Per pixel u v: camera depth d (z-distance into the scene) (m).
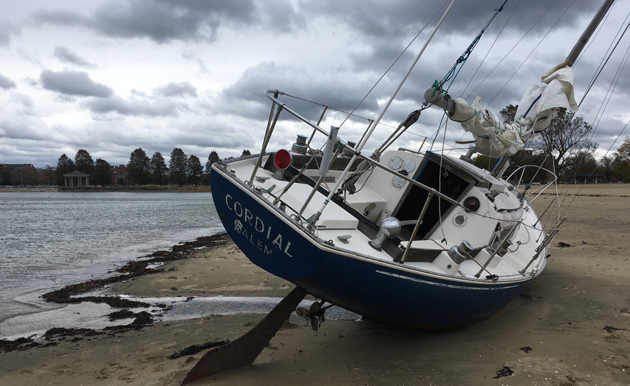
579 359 4.04
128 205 45.12
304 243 3.51
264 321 4.18
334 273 3.55
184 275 9.38
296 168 5.36
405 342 4.94
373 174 5.91
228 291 7.97
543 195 25.62
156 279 9.01
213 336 5.41
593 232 12.36
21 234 18.19
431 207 5.82
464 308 4.51
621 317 5.22
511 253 6.14
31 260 11.85
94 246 14.79
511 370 3.86
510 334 4.93
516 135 5.77
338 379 3.91
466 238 5.29
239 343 4.09
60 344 5.21
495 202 5.55
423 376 3.91
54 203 49.06
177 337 5.41
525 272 5.69
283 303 4.23
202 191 117.94
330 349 4.78
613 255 8.96
